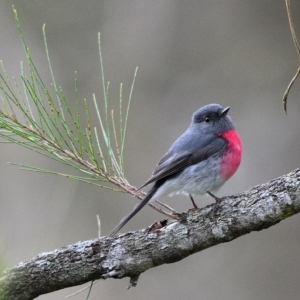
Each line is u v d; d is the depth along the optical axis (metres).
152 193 7.75
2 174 12.14
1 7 13.96
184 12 13.61
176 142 8.38
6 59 13.53
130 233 6.34
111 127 12.70
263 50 13.28
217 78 13.18
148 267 6.27
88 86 13.23
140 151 12.66
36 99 5.97
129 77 13.28
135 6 13.77
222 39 13.44
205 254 12.04
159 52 13.44
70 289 10.79
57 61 13.52
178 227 6.26
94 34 13.67
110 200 12.25
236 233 6.18
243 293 11.60
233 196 6.29
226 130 8.43
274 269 11.70
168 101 13.09
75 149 6.41
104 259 6.22
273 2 13.44
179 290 11.78
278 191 6.07
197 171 8.09
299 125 12.59
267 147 12.52
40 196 11.98
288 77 13.00
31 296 6.23
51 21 13.87
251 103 12.94
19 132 6.09
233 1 13.57
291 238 11.81
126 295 11.68
